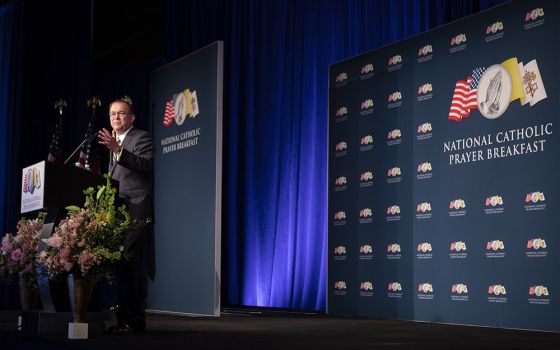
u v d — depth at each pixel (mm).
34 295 4383
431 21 6656
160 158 7270
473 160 5570
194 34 9031
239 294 8453
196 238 6605
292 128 7980
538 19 5172
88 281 3752
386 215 6316
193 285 6605
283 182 8008
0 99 10547
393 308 6168
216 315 6258
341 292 6715
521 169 5215
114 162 4449
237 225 8492
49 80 10156
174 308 6898
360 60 6707
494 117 5434
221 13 8844
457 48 5777
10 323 5297
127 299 4172
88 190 3891
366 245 6496
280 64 8148
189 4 9180
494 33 5488
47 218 4133
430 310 5832
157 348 3234
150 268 7441
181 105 6973
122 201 4312
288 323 5348
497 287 5305
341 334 4316
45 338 3719
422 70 6078
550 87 5062
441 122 5863
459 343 3785
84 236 3721
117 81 10094
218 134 6406
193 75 6809
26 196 4199
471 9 6262
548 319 4953
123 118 4457
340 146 6852
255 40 8445
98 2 10023
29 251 4277
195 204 6656
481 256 5445
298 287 7758
